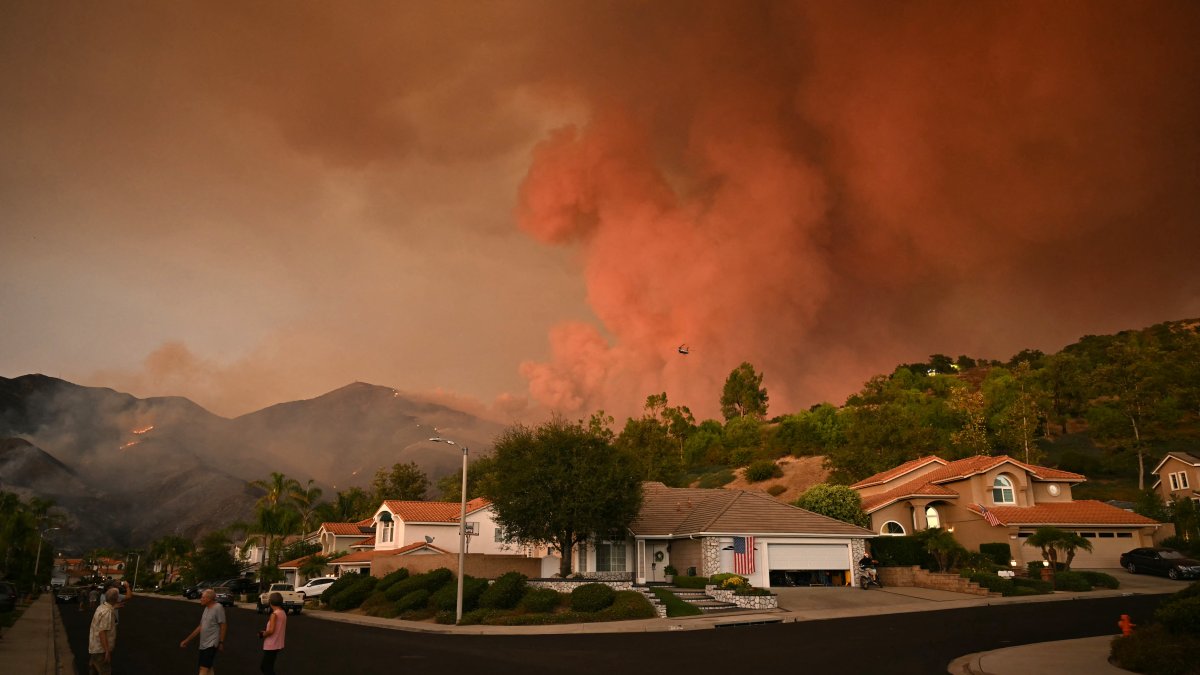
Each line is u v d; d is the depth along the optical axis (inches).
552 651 823.1
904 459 2684.5
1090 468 2861.7
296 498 3417.8
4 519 2984.7
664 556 1632.6
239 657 787.4
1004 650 735.1
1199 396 3302.2
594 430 1648.6
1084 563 1758.1
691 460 4288.9
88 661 798.5
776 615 1159.0
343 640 984.3
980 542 1850.4
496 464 1582.2
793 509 1635.1
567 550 1499.8
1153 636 621.6
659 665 691.4
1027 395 2856.8
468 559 1652.3
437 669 681.6
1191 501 1964.8
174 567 4817.9
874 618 1088.2
